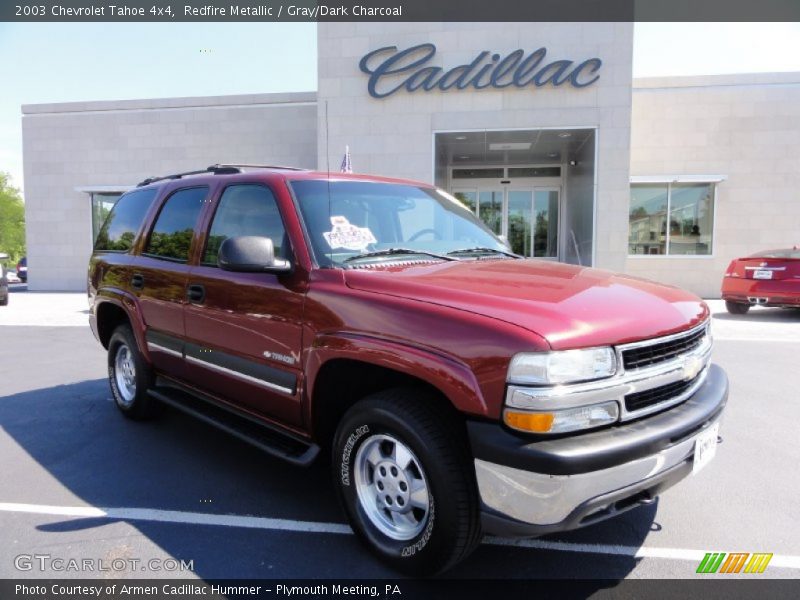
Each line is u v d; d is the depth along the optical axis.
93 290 5.27
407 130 13.80
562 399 2.20
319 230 3.21
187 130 18.16
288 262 3.11
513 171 17.83
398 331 2.56
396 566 2.67
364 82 13.87
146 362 4.57
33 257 19.19
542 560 2.84
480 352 2.29
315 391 2.96
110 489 3.63
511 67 13.30
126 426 4.84
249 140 17.89
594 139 13.34
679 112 15.77
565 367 2.20
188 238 4.04
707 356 2.97
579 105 13.30
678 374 2.62
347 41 13.86
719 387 2.92
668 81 15.74
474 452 2.28
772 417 5.14
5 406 5.47
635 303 2.66
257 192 3.52
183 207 4.23
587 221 14.29
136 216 4.85
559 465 2.12
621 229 13.36
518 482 2.19
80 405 5.50
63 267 19.12
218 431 4.73
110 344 5.11
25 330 10.45
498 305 2.45
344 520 3.23
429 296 2.61
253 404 3.49
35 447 4.36
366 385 2.97
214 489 3.63
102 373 6.91
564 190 17.61
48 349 8.54
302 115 17.64
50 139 18.80
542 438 2.21
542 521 2.20
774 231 15.65
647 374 2.46
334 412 3.11
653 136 15.89
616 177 13.31
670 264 16.05
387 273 2.93
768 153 15.55
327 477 3.82
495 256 3.69
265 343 3.24
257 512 3.32
